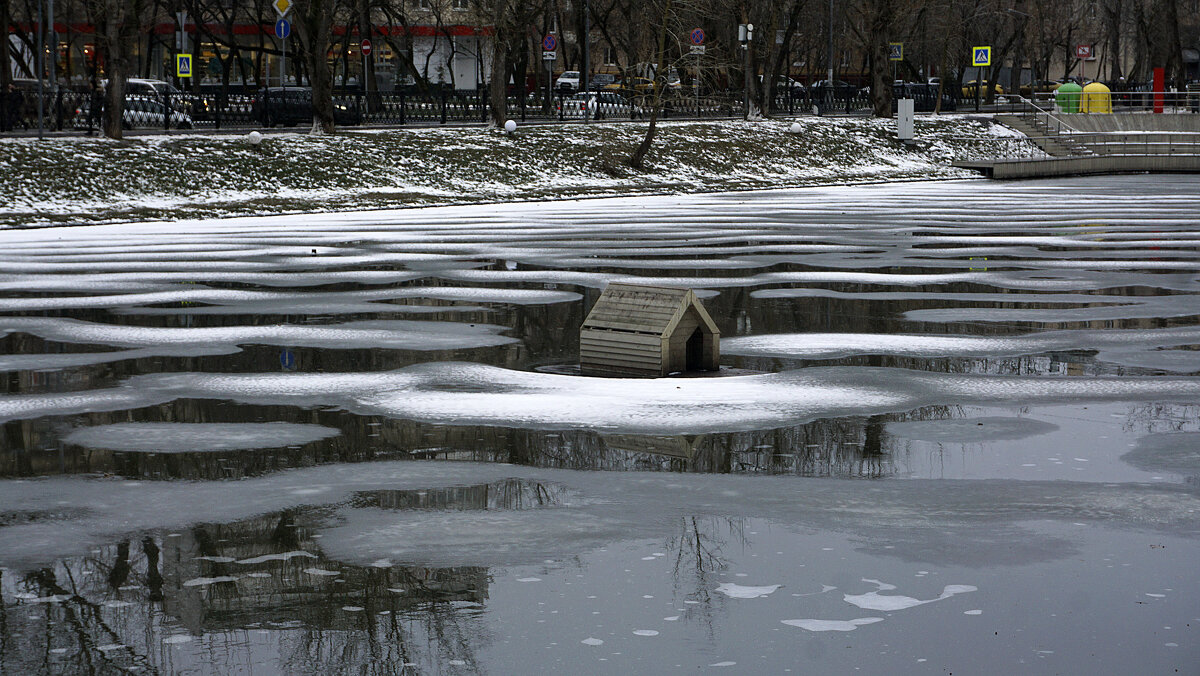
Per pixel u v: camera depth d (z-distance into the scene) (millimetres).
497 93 53375
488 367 13828
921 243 28344
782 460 9875
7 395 12328
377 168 45031
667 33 53531
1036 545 7816
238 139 44000
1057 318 17438
